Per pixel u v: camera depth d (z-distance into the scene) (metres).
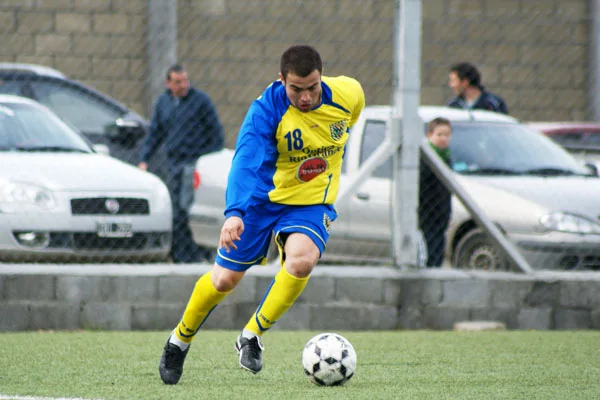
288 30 48.62
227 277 17.36
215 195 34.47
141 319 27.94
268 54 47.78
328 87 17.25
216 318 28.30
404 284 29.30
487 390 17.72
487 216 30.95
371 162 29.33
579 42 39.16
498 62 46.72
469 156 34.00
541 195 31.64
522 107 42.34
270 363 21.19
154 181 32.00
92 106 42.41
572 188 32.25
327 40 40.69
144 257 30.83
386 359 22.06
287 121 16.98
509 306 29.73
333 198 17.89
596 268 31.25
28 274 27.34
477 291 29.59
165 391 17.11
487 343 25.30
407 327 29.31
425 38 52.50
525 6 60.97
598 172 35.88
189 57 42.34
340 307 28.88
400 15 29.56
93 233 29.62
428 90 53.44
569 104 40.34
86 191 29.66
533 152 34.88
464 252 32.31
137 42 39.69
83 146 33.81
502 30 49.00
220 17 49.97
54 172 29.86
